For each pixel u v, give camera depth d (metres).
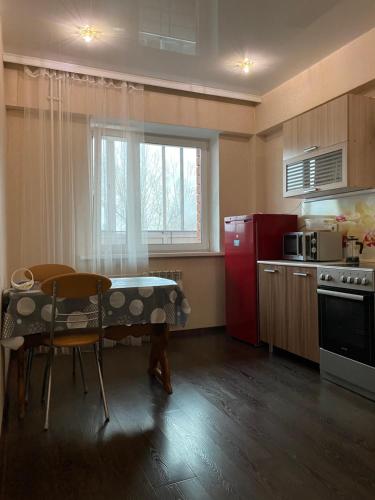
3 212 3.00
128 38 3.24
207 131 4.50
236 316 4.22
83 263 3.79
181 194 4.70
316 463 1.85
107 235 3.87
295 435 2.12
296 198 4.09
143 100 4.06
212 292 4.60
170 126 4.29
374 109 3.21
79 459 1.91
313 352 3.15
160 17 2.93
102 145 3.87
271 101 4.38
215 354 3.69
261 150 4.74
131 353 3.74
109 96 3.91
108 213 3.88
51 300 2.37
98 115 3.84
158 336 2.85
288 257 3.83
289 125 3.76
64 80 3.71
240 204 4.75
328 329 2.97
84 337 2.46
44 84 3.65
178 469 1.81
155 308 2.64
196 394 2.71
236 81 4.13
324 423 2.26
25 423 2.30
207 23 3.01
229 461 1.87
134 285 2.69
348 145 3.07
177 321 2.73
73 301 2.44
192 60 3.65
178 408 2.48
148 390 2.79
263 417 2.34
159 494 1.63
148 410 2.46
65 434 2.16
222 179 4.65
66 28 3.09
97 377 3.07
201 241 4.81
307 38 3.27
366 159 3.15
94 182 3.83
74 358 3.12
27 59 3.55
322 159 3.36
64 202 3.72
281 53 3.52
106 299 2.54
